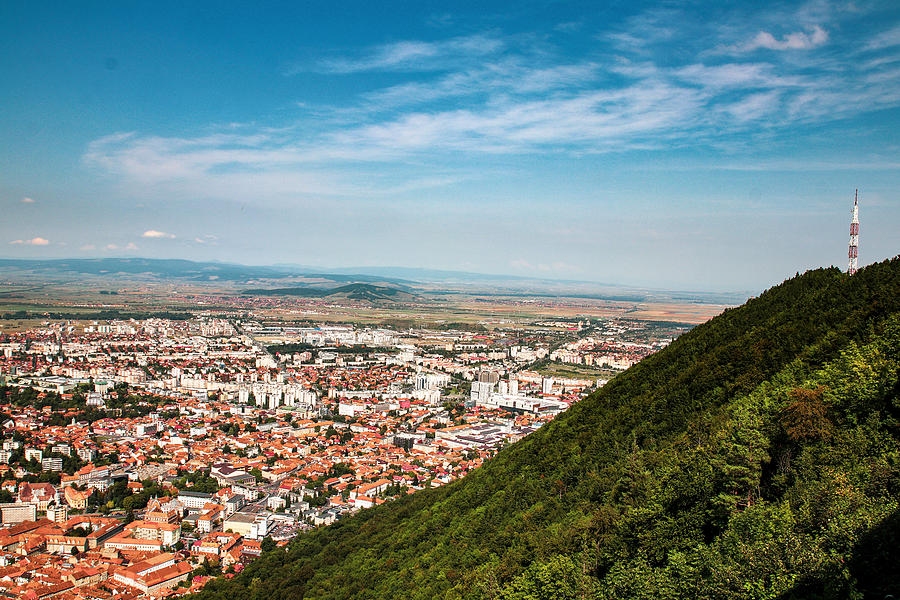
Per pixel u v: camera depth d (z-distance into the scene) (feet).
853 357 482.28
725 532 386.52
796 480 402.11
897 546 316.40
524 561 495.00
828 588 307.99
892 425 422.41
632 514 435.53
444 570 608.60
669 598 361.10
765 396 508.53
